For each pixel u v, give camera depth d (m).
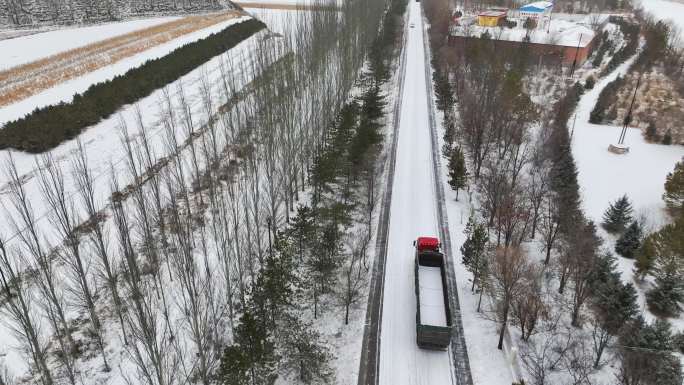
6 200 47.31
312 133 60.91
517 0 193.50
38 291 36.44
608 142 77.88
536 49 114.06
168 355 32.75
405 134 77.62
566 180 59.88
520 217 49.31
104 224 45.47
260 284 36.16
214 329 34.41
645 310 41.97
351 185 59.72
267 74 58.88
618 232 53.22
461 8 175.00
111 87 73.06
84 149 59.25
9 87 73.00
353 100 78.94
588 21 156.88
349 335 38.44
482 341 37.94
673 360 32.84
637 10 182.88
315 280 41.53
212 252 43.97
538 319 39.81
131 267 33.69
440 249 49.31
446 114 81.81
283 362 34.81
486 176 60.12
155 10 135.50
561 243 48.25
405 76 106.31
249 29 117.88
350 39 87.56
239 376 29.09
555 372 34.62
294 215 53.31
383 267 46.47
